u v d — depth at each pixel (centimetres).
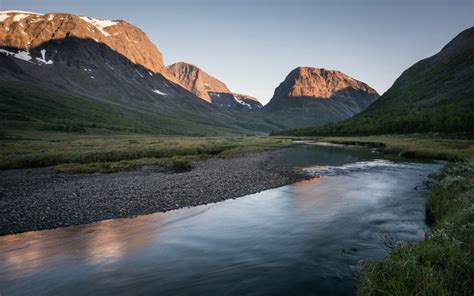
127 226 1769
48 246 1477
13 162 4188
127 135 14312
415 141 7219
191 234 1638
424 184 2755
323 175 3528
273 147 7850
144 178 3191
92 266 1262
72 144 7362
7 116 12975
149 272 1203
